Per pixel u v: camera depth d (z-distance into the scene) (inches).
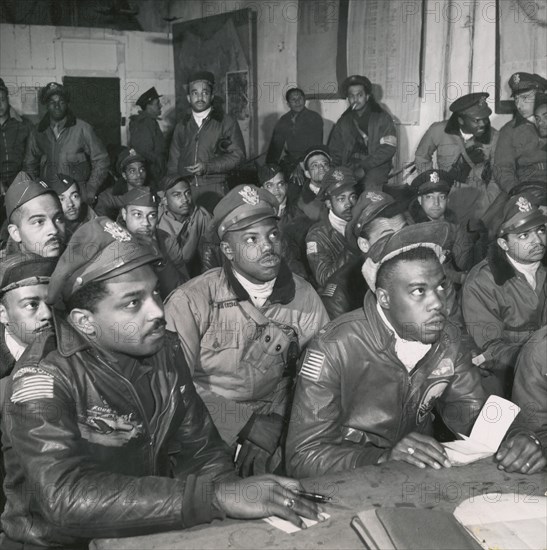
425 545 41.6
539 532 44.7
